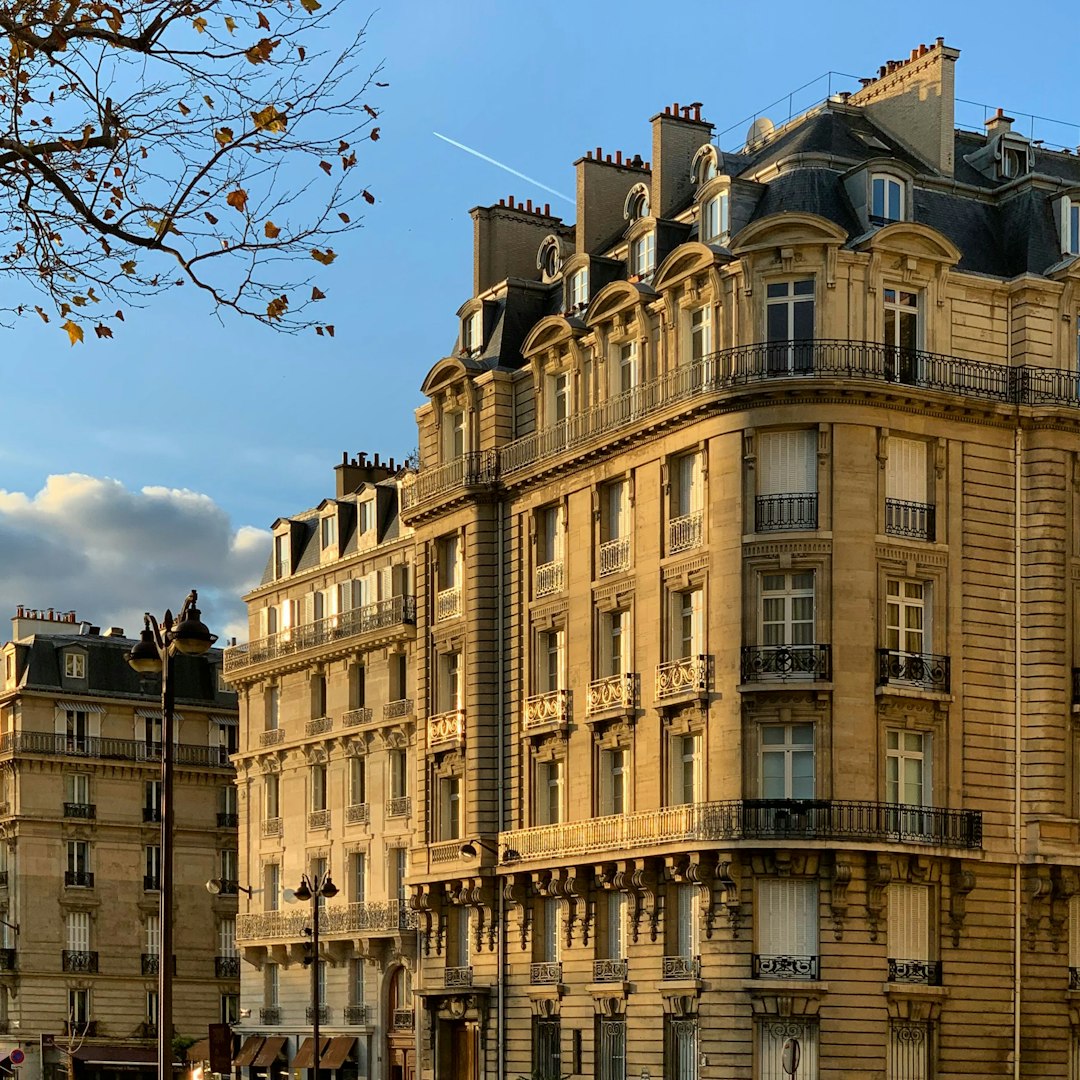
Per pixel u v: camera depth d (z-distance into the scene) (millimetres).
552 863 66500
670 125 70812
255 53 18938
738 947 58875
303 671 92562
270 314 19484
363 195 19188
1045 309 63000
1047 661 61344
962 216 64625
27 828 107812
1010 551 62000
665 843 60969
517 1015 68750
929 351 61281
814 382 59438
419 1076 75000
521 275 78500
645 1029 62375
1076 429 62406
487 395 73625
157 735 113000
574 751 67250
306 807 91250
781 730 59656
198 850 111875
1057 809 60781
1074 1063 60375
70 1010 107062
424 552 76062
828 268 60219
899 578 60219
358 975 86375
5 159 19703
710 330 62938
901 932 59031
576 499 68438
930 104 66250
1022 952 60250
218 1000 110562
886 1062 57969
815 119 66312
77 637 113312
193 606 39719
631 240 69625
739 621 60156
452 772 73312
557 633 69500
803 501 59875
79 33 19188
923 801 60062
